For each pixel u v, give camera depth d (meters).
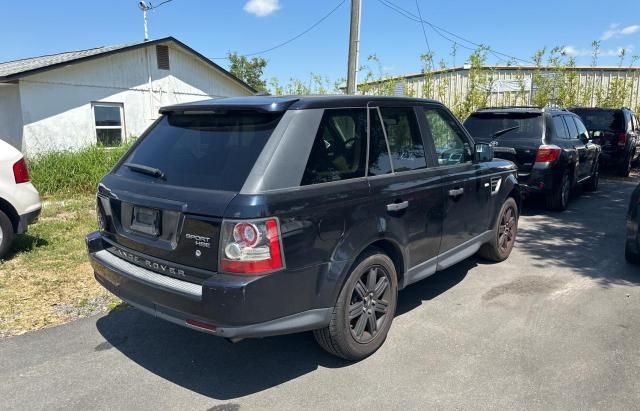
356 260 3.41
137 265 3.31
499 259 5.80
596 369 3.40
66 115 13.26
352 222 3.28
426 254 4.15
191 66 16.62
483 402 3.04
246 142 3.11
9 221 5.74
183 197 2.98
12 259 5.79
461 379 3.30
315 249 3.05
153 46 15.22
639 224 5.37
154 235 3.15
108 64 14.09
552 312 4.37
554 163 8.04
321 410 2.99
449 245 4.49
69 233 7.00
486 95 15.87
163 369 3.48
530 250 6.36
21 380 3.31
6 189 5.64
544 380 3.28
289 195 2.93
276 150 2.99
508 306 4.52
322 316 3.19
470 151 4.93
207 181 3.01
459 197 4.52
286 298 2.94
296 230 2.93
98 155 10.69
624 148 13.01
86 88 13.62
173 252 3.02
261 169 2.90
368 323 3.61
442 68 16.05
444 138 4.56
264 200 2.79
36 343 3.83
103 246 3.72
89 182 10.16
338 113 3.44
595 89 19.83
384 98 3.89
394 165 3.81
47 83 12.75
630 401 3.04
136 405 3.05
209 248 2.84
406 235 3.82
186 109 3.54
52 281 5.12
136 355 3.68
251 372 3.45
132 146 3.84
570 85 17.58
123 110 14.68
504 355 3.61
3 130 13.17
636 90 20.02
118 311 4.45
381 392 3.17
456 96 16.25
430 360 3.56
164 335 4.00
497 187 5.34
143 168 3.40
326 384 3.28
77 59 12.97
